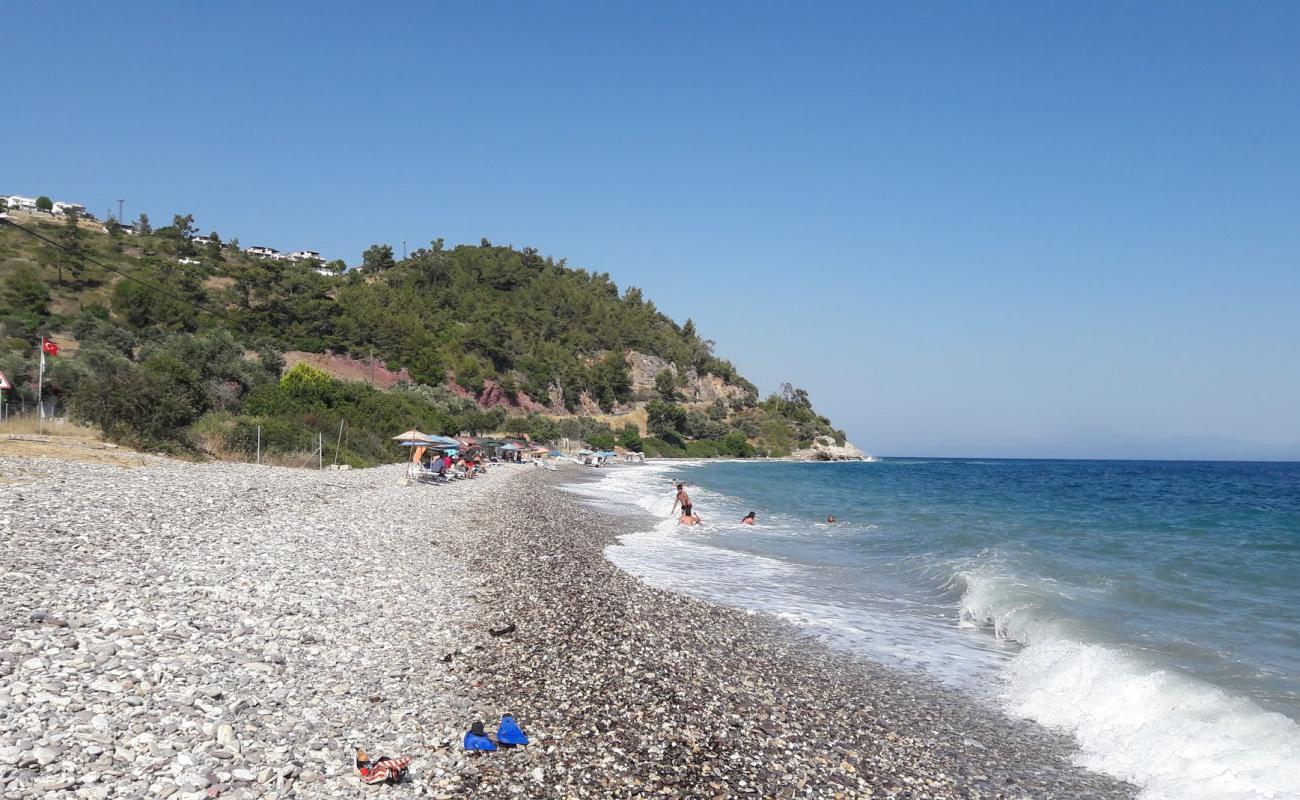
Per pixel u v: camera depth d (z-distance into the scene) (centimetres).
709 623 1480
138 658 838
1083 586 1867
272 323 11044
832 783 802
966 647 1409
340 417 5431
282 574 1372
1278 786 799
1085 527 3325
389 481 3819
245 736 717
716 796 738
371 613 1245
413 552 1878
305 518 2081
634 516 3684
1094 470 14800
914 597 1861
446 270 19588
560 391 15588
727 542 2822
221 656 905
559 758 784
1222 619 1527
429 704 893
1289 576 2028
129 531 1468
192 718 727
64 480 1936
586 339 19012
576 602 1515
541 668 1073
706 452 16262
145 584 1135
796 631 1492
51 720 659
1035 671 1220
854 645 1405
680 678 1084
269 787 635
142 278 10231
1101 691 1087
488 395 13475
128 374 3262
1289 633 1410
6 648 783
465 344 14575
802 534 3102
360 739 765
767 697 1057
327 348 11188
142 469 2497
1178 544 2723
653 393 18525
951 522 3581
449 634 1209
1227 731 927
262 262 12750
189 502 1923
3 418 3362
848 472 12350
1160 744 918
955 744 952
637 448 14425
